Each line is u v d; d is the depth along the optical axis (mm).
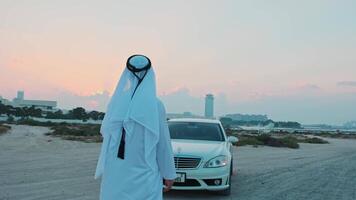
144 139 3010
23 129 53062
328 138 79562
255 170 14953
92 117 129250
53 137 35281
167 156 3162
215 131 10578
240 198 9234
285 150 29922
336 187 11523
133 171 2998
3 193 8719
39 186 9742
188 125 10742
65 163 14773
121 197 3000
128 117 2984
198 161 8781
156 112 3051
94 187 9844
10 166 13352
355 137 94750
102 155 3119
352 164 18891
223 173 8969
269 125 183750
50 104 182625
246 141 36844
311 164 18188
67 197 8594
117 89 3133
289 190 10648
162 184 3225
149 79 3111
